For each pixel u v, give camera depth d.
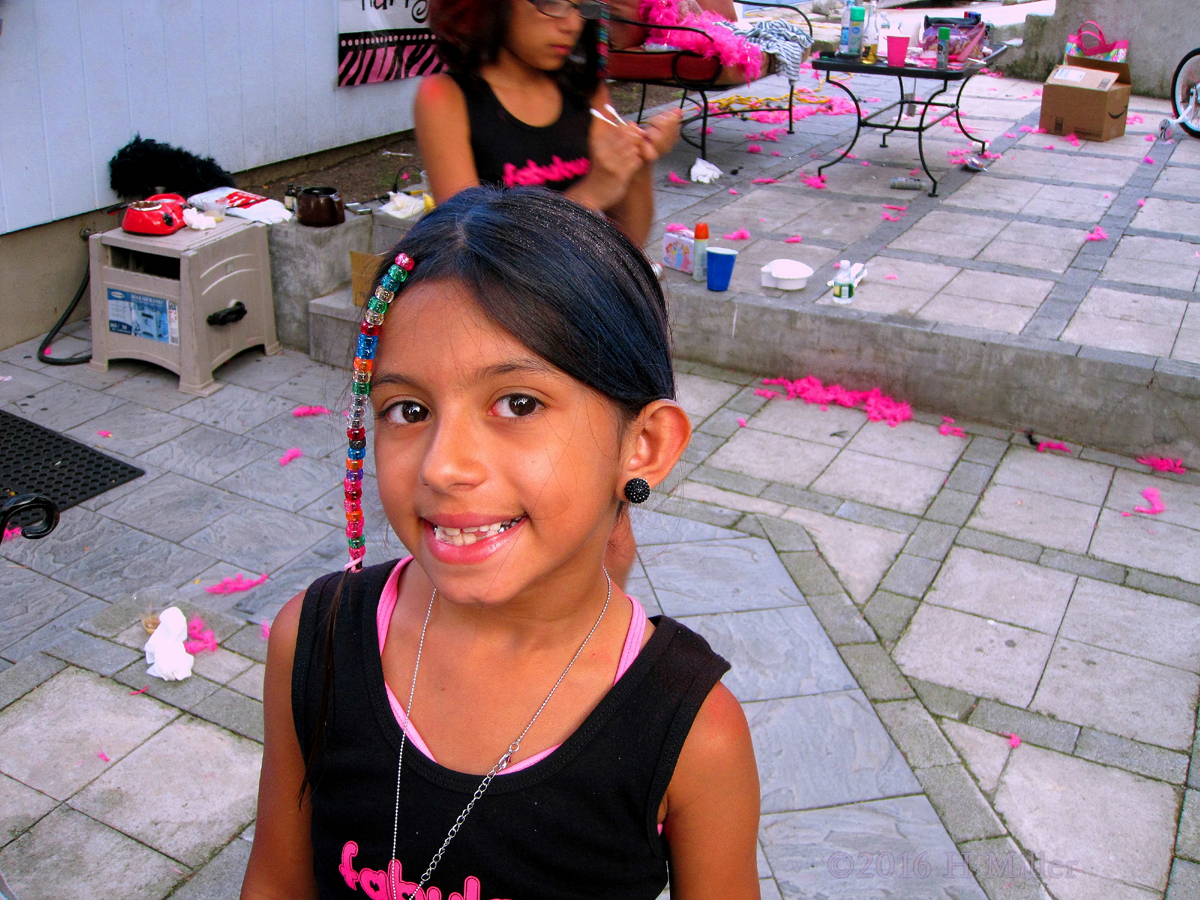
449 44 2.27
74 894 2.48
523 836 1.02
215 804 2.77
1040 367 5.03
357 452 1.00
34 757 2.89
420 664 1.09
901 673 3.52
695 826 1.08
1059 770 3.13
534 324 0.88
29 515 1.90
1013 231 6.80
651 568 4.01
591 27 2.35
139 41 6.20
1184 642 3.71
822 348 5.53
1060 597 3.95
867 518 4.45
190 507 4.55
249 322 5.83
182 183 6.16
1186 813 2.98
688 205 7.28
